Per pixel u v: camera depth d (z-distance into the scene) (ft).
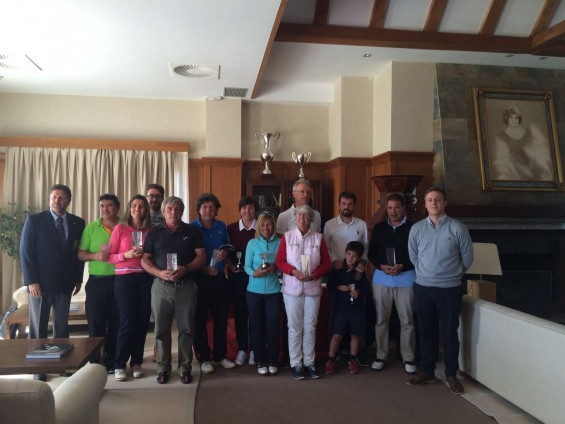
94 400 5.92
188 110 19.70
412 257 10.46
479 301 10.17
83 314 12.76
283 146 20.42
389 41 14.64
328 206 20.40
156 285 10.21
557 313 16.79
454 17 14.65
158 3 10.41
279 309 11.02
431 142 16.90
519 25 15.10
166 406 9.14
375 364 11.34
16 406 4.52
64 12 10.82
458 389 9.90
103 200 10.96
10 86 17.61
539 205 16.75
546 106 17.21
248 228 11.93
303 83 19.72
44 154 18.22
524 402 8.50
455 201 16.20
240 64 14.79
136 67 15.15
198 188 19.66
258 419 8.67
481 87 16.90
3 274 17.70
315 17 14.10
